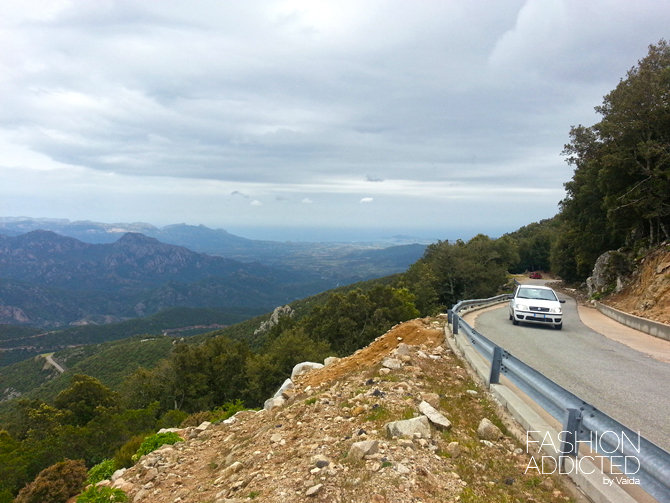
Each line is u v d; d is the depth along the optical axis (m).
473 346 8.55
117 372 81.75
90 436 23.80
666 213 27.39
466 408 5.99
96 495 5.36
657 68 28.08
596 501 3.56
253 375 38.56
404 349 9.22
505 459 4.51
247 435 6.70
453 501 3.56
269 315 106.69
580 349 11.53
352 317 43.25
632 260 29.36
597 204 39.91
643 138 28.53
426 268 56.31
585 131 34.16
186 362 42.19
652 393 7.15
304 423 6.13
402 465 4.09
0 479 17.67
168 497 5.00
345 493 3.72
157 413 39.72
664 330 15.05
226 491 4.47
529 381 5.28
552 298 16.50
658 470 2.91
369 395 6.58
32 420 31.11
